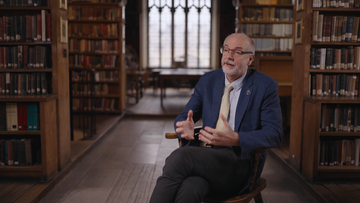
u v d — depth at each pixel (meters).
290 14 7.52
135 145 4.71
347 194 2.74
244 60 1.89
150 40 14.23
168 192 1.64
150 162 3.87
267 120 1.84
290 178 3.34
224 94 2.01
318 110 2.90
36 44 3.23
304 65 3.13
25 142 3.00
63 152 3.34
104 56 7.06
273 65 5.30
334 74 3.30
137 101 9.06
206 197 1.76
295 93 3.40
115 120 6.34
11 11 3.22
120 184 3.13
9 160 3.02
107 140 5.02
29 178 3.00
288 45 7.64
